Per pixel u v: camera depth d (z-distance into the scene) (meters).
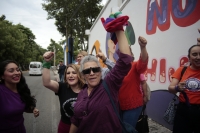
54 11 17.34
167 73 3.59
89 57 1.71
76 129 1.71
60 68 11.67
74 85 2.29
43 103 6.64
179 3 3.23
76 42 24.38
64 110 2.21
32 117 4.88
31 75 24.42
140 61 2.04
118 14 1.52
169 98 3.50
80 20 17.05
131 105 2.22
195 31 2.86
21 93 2.16
